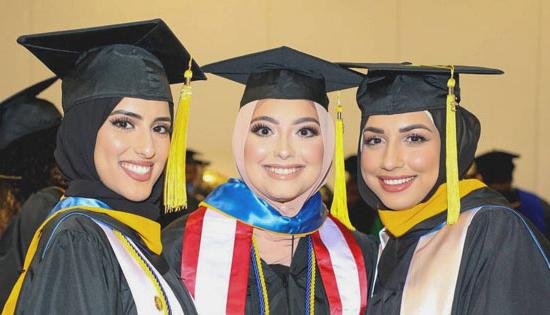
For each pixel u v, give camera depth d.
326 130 2.81
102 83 2.28
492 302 2.32
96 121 2.24
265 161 2.71
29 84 7.80
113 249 2.18
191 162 6.72
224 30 7.90
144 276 2.23
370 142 2.70
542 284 2.35
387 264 2.72
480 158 6.19
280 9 7.88
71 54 2.40
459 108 2.73
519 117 7.68
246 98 2.78
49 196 2.99
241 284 2.69
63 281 2.01
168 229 2.85
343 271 2.84
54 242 2.06
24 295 2.02
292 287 2.73
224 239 2.77
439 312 2.45
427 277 2.52
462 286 2.45
